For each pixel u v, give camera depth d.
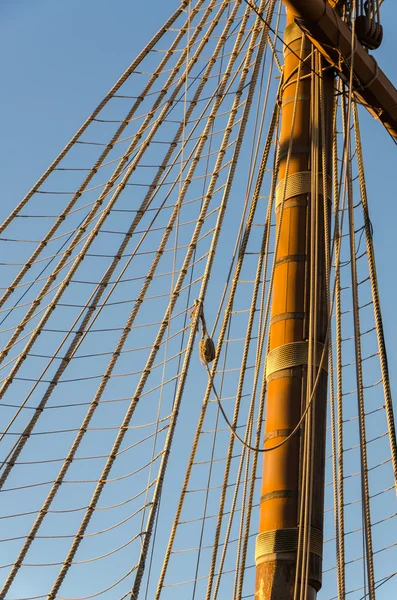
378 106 11.76
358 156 11.83
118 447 10.28
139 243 11.72
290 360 9.52
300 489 8.90
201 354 10.41
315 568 8.55
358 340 10.20
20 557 9.74
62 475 10.19
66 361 10.66
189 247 11.34
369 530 9.33
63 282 11.23
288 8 10.73
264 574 8.60
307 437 8.90
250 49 12.86
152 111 12.53
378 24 11.52
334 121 11.38
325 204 10.36
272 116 11.99
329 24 10.79
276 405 9.38
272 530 8.75
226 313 11.59
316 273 9.77
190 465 11.66
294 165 10.64
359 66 11.23
